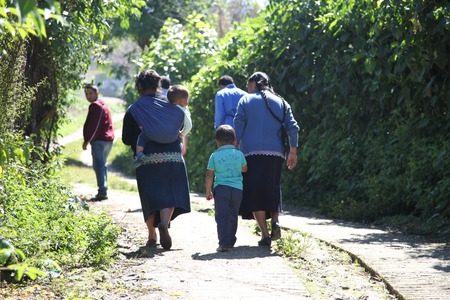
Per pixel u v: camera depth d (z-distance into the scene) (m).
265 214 10.58
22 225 8.91
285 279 8.16
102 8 13.27
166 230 9.98
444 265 9.05
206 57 28.70
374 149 16.42
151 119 10.18
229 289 7.67
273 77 20.39
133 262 9.11
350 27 17.58
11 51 9.55
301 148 19.58
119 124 58.56
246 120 10.62
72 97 16.62
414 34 13.81
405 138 15.29
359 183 16.94
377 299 7.69
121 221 12.73
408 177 14.92
